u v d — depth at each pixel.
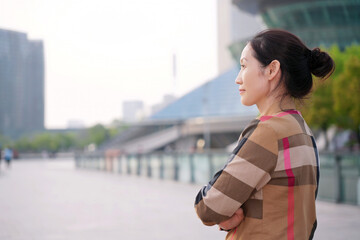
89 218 7.42
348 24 53.28
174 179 15.69
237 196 1.30
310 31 54.47
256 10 63.91
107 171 24.33
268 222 1.31
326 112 24.77
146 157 18.41
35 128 191.38
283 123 1.35
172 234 5.98
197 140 65.44
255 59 1.46
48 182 16.25
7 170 27.47
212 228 6.41
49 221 7.14
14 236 5.89
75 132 139.38
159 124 67.44
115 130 104.56
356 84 22.98
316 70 1.50
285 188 1.31
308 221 1.38
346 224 6.45
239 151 1.32
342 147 34.25
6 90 188.50
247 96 1.48
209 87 67.94
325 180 9.07
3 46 189.50
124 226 6.62
